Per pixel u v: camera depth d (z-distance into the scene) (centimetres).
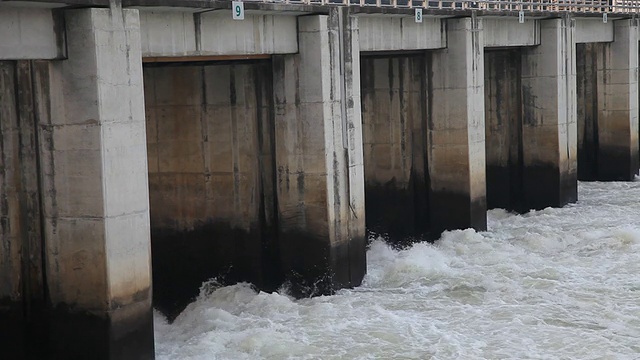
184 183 2728
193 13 2189
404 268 2723
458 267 2797
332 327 2230
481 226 3288
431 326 2220
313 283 2581
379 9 2738
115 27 1872
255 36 2384
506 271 2708
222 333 2208
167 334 2336
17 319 1970
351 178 2625
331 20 2534
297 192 2572
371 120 3328
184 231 2750
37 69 1872
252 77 2616
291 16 2497
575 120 3916
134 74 1927
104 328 1897
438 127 3219
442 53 3191
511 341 2108
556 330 2177
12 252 1955
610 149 4412
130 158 1920
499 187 3872
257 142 2638
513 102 3825
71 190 1880
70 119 1859
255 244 2673
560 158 3775
